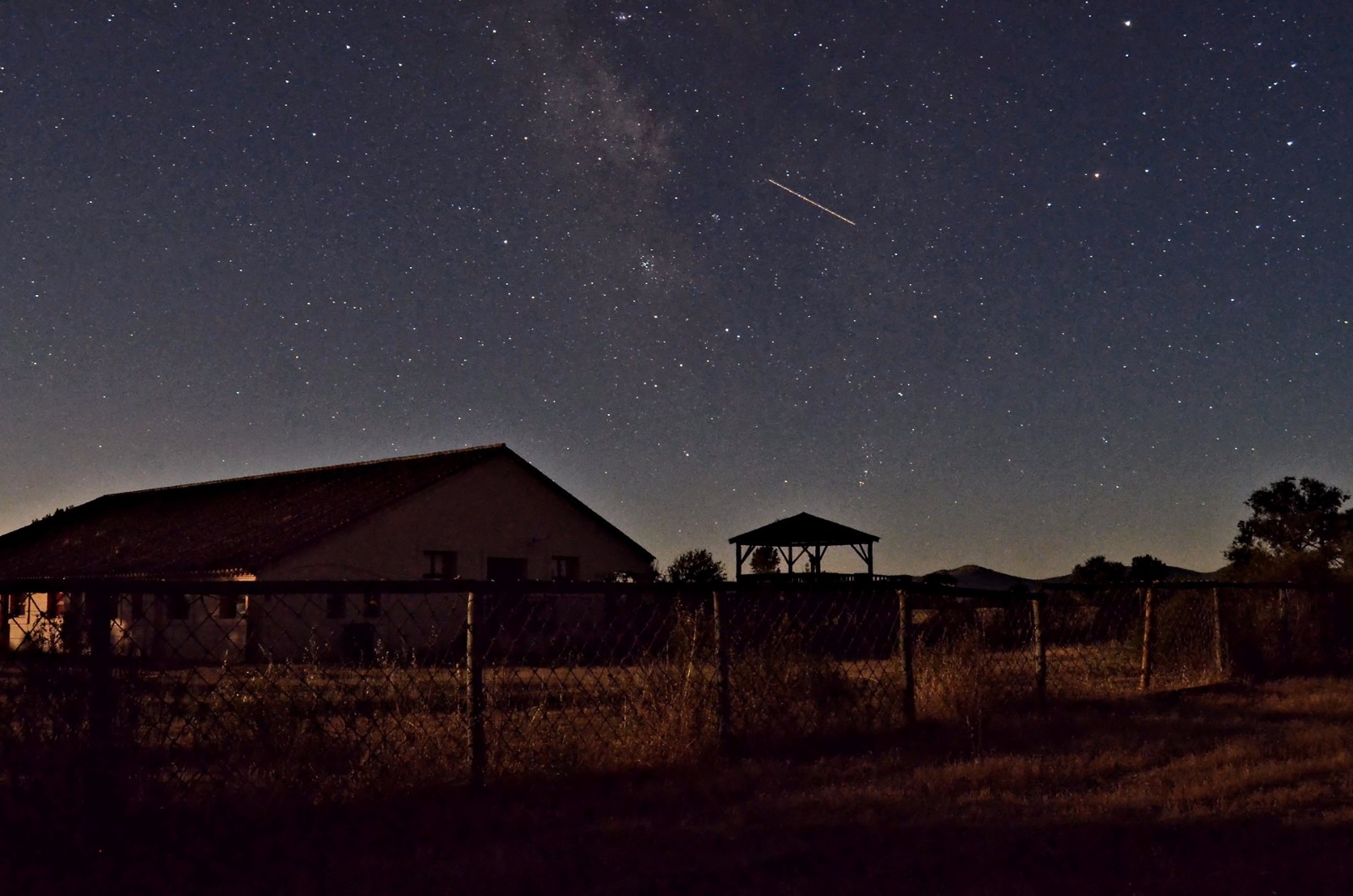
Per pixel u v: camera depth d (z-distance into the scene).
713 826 5.82
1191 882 4.86
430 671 7.32
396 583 6.32
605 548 29.36
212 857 5.10
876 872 5.04
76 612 5.33
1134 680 12.73
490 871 4.94
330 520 25.19
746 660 8.52
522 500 27.95
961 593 9.97
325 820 5.70
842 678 9.05
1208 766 7.44
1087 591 12.13
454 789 6.34
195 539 27.83
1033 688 10.58
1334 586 14.48
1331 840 5.50
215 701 6.36
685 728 7.67
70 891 4.64
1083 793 6.67
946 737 8.58
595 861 5.18
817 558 28.89
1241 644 13.26
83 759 5.14
